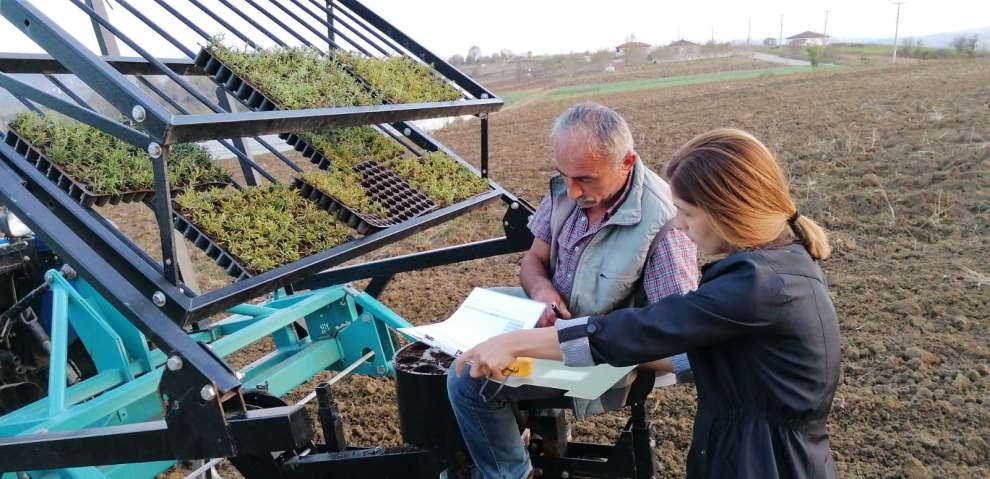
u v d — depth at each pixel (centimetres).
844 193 768
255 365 384
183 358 196
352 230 309
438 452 270
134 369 349
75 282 343
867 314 494
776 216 180
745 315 173
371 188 312
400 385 271
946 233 636
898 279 544
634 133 1366
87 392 320
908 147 937
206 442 204
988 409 369
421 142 390
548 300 271
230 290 217
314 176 296
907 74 2059
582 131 236
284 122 233
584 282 261
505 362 200
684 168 184
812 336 178
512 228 377
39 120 266
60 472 262
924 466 337
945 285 521
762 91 1927
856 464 344
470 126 1873
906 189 760
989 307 480
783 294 173
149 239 860
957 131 1011
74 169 241
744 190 176
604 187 245
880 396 395
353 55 354
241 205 270
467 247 386
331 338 403
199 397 198
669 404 410
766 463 180
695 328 176
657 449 372
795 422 182
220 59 283
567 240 274
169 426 206
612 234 255
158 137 192
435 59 374
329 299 395
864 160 911
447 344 230
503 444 249
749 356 182
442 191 332
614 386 253
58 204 225
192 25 289
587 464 272
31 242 374
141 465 296
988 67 2108
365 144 355
